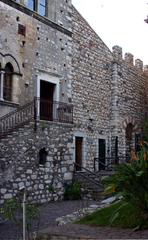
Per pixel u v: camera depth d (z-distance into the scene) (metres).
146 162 8.08
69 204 17.42
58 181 19.02
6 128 17.48
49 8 22.17
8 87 19.02
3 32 18.64
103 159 26.55
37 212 9.13
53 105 21.03
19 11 19.73
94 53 26.48
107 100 27.72
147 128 14.45
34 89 20.42
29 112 18.66
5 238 10.35
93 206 13.52
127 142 29.78
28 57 20.17
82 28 25.28
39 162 17.98
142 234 7.67
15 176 16.27
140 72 32.59
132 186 8.10
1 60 18.39
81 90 24.77
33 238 8.46
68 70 23.33
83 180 19.94
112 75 28.48
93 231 8.11
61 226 8.95
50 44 21.88
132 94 30.80
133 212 8.77
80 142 24.55
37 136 17.78
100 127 26.61
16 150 16.53
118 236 7.55
